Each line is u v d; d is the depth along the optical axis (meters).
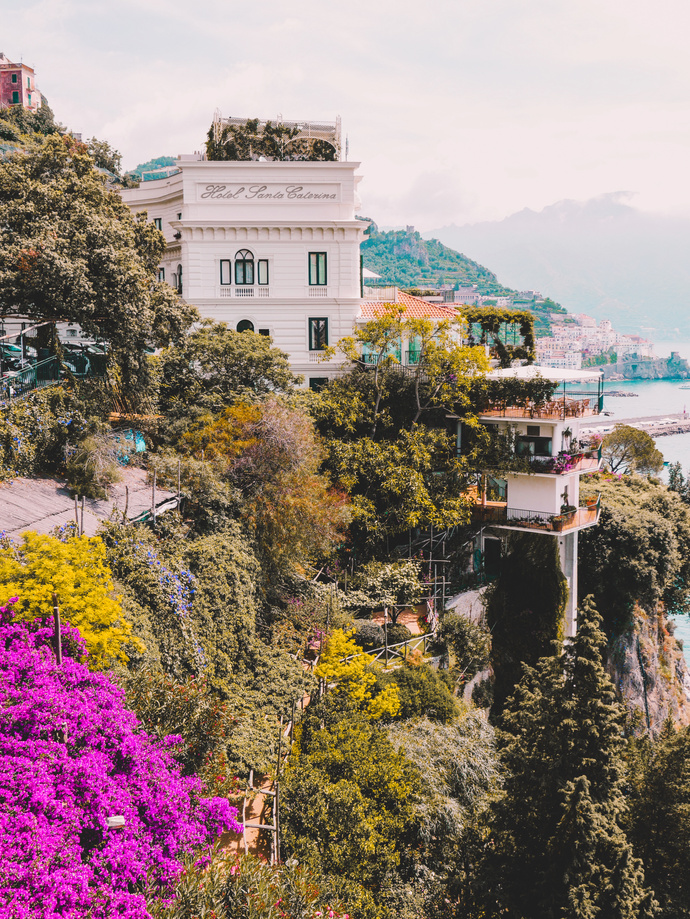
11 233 29.08
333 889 19.08
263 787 23.38
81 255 29.66
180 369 37.38
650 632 58.25
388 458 40.12
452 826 24.28
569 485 45.03
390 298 53.19
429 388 43.28
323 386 44.06
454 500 41.03
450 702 31.12
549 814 20.89
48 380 29.84
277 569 32.84
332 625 32.28
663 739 24.27
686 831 21.86
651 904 19.64
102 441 28.58
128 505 26.84
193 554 26.23
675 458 173.25
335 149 49.00
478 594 42.97
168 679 19.45
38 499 24.61
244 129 47.69
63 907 10.22
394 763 24.59
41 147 33.47
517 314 56.38
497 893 20.94
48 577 16.47
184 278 46.94
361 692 27.94
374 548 40.56
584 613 21.50
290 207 46.75
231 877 13.45
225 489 30.83
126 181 56.47
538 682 22.89
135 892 12.05
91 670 15.72
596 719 20.69
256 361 38.00
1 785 11.32
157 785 13.37
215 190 46.28
